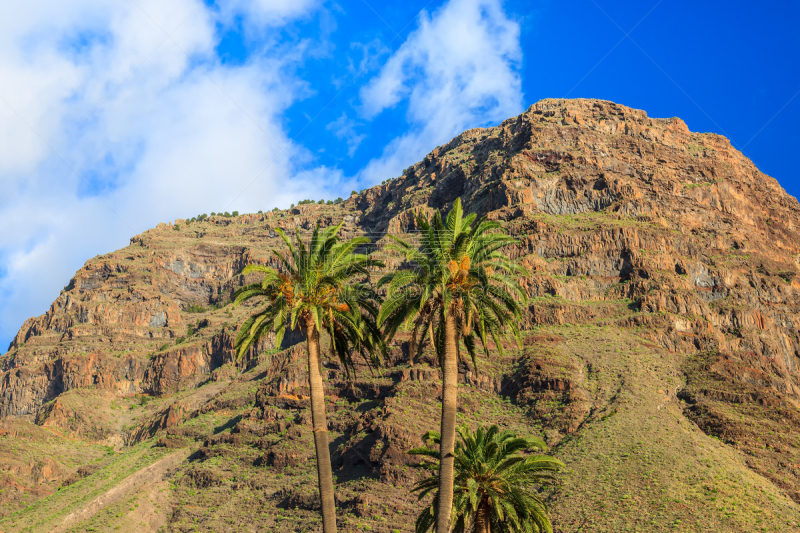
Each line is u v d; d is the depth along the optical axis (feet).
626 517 363.76
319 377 173.68
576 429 506.48
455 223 177.37
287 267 180.04
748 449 476.54
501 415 553.64
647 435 466.29
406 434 513.45
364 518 450.71
